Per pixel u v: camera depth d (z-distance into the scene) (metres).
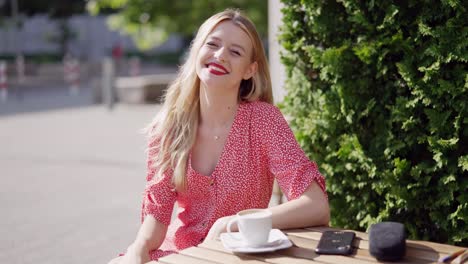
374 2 2.98
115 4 12.40
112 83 14.27
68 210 5.90
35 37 33.25
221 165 2.61
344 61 3.11
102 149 9.12
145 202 2.71
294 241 2.24
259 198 2.70
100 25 34.50
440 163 2.84
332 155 3.22
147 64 32.53
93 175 7.44
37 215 5.74
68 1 31.88
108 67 14.20
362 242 2.19
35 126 11.83
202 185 2.62
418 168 2.94
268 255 2.10
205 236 2.63
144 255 2.54
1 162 8.35
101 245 4.85
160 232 2.64
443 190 2.91
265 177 2.70
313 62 3.22
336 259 2.03
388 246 1.96
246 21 2.64
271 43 4.17
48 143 9.78
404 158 3.06
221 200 2.61
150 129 2.80
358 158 3.10
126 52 34.44
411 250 2.08
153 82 15.12
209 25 2.63
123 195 6.44
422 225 3.09
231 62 2.58
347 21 3.18
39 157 8.63
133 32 13.30
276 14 4.09
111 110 14.11
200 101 2.69
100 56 34.38
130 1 12.25
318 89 3.28
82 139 10.10
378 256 1.98
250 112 2.65
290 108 3.47
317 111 3.30
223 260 2.06
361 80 3.09
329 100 3.20
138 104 15.02
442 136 2.87
